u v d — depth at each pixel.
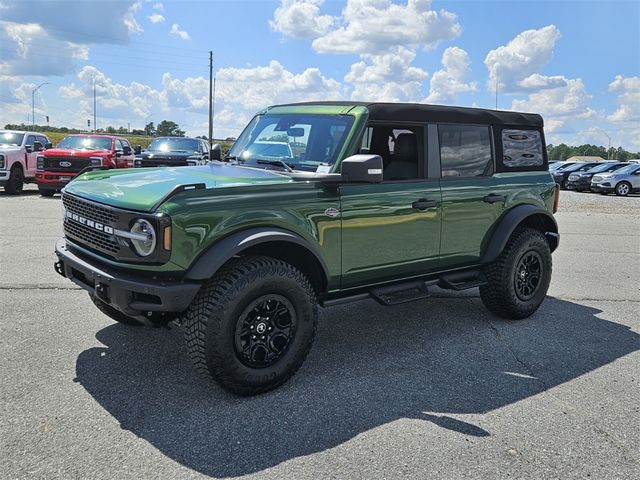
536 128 5.84
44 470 2.79
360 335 5.03
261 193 3.71
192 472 2.83
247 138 4.98
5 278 6.42
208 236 3.46
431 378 4.11
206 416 3.41
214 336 3.46
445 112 4.90
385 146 4.58
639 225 14.05
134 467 2.85
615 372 4.32
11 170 16.77
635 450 3.18
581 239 11.40
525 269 5.53
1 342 4.48
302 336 3.87
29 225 10.37
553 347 4.84
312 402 3.66
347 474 2.85
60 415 3.35
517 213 5.38
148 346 4.48
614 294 6.80
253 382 3.65
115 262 3.58
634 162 28.97
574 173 29.03
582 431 3.38
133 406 3.50
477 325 5.40
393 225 4.45
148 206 3.36
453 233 4.94
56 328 4.83
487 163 5.28
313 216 3.94
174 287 3.34
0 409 3.40
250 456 2.99
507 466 2.98
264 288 3.61
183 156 16.48
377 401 3.70
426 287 4.85
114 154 16.56
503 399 3.79
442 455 3.06
